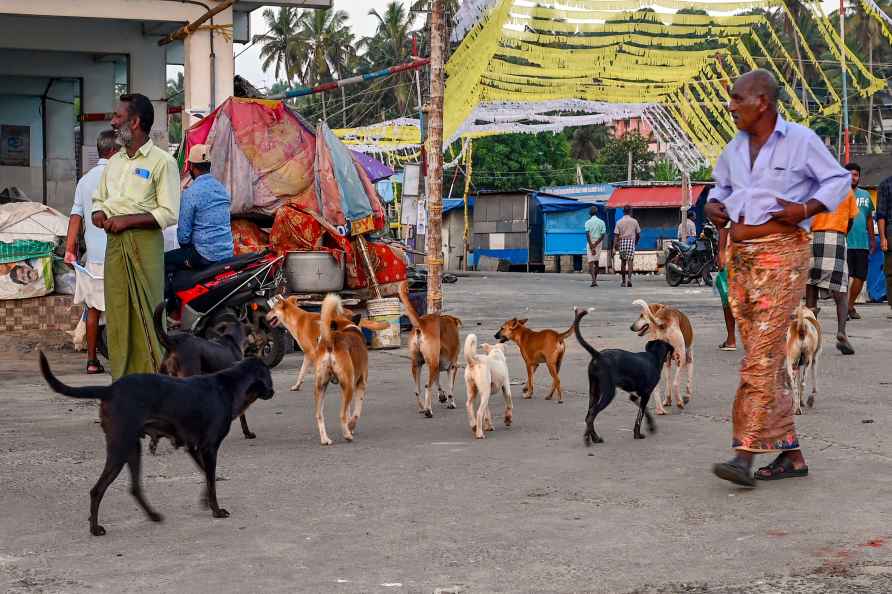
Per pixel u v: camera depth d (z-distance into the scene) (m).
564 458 6.44
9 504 5.37
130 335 7.73
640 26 16.02
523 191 42.81
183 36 15.04
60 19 17.84
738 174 5.74
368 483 5.81
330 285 11.77
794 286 5.60
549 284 27.67
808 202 5.52
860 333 13.26
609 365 6.78
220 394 5.17
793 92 18.38
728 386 9.27
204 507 5.28
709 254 26.62
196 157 10.37
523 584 4.05
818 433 7.05
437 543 4.62
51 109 22.47
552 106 21.89
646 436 7.13
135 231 7.64
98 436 7.18
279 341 10.83
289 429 7.54
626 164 71.62
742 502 5.28
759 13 16.33
